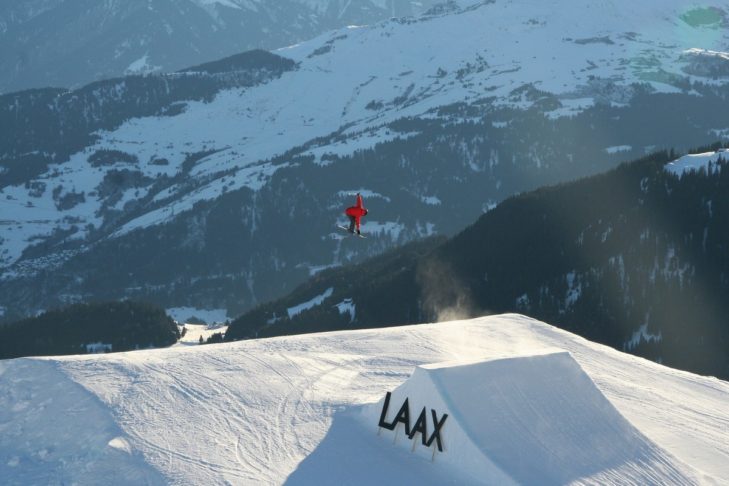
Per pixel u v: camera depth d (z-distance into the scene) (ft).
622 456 153.38
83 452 150.92
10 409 170.40
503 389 159.74
